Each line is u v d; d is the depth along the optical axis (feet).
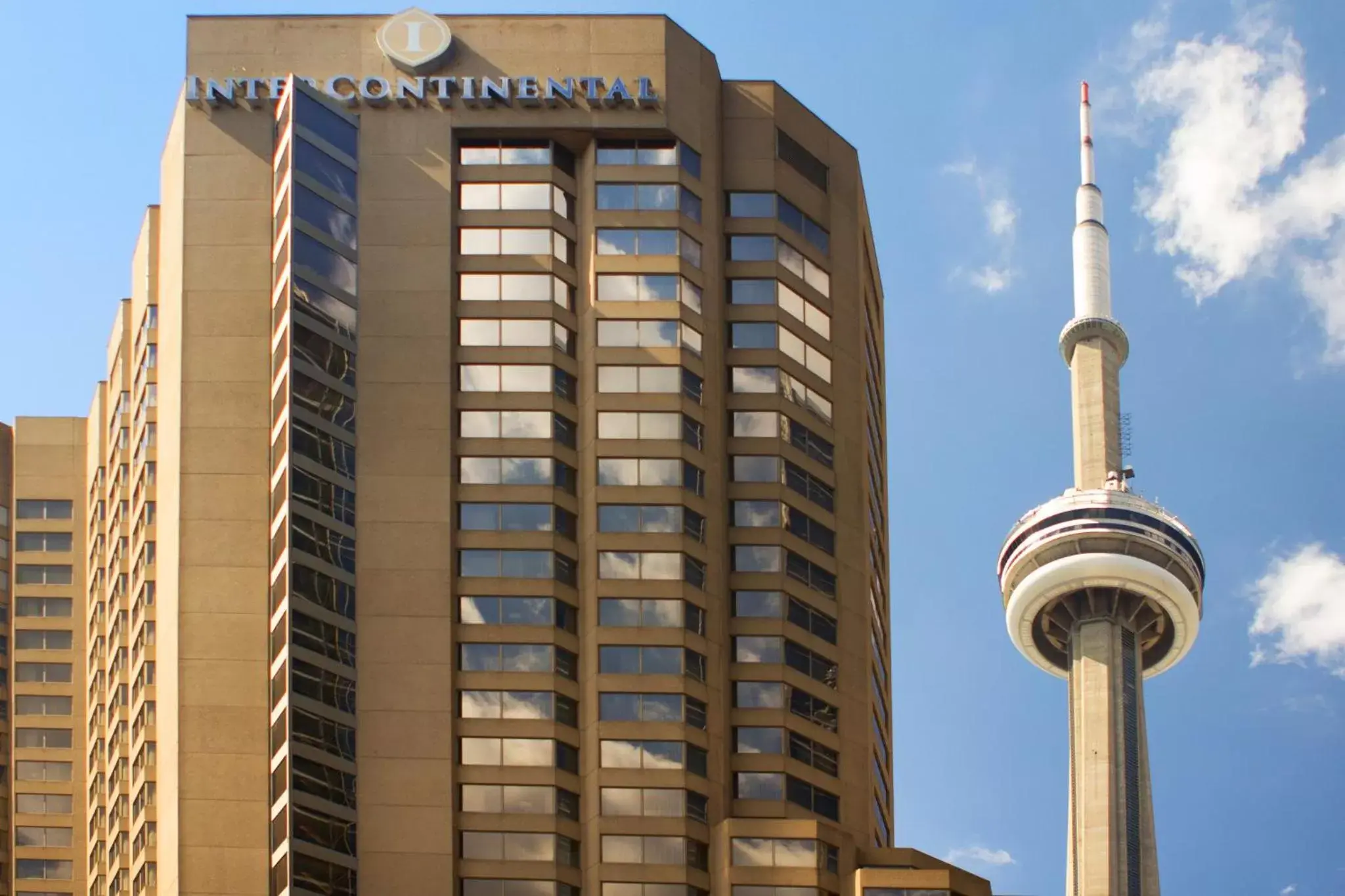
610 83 423.64
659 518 397.39
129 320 485.56
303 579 378.12
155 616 436.35
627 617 390.21
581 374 407.03
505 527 392.06
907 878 373.61
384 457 392.06
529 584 388.37
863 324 444.14
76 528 509.76
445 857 367.45
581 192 420.77
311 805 364.99
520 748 378.32
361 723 375.04
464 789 375.04
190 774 372.79
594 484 398.62
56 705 495.00
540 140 421.59
